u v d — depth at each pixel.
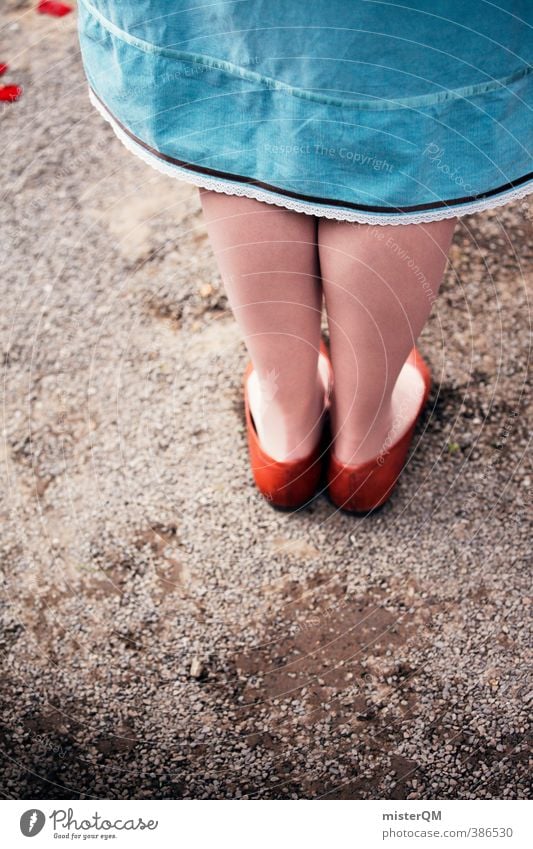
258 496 1.38
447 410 1.42
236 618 1.30
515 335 1.46
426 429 1.41
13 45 1.78
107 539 1.36
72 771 1.22
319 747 1.22
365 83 0.96
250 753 1.22
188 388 1.46
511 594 1.29
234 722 1.24
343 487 1.32
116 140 1.68
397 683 1.25
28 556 1.35
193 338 1.50
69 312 1.53
